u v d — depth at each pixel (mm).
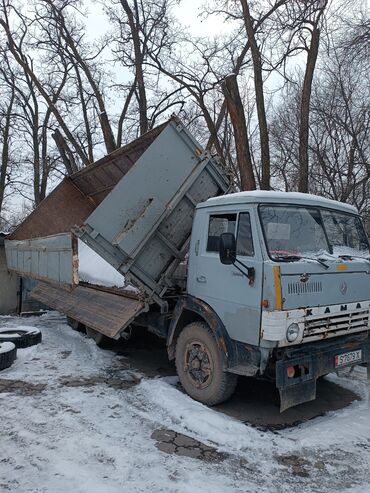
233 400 5066
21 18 17781
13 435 3914
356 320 4668
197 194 5828
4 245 11031
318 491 3201
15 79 21953
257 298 4191
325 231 4883
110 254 5309
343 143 15031
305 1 11859
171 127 5613
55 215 9789
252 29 11930
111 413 4508
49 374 5844
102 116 16250
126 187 5355
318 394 5363
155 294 5598
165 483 3203
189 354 5027
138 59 17047
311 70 11828
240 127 10938
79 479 3195
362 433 4148
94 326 6223
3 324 9531
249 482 3287
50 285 9242
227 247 4301
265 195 4594
